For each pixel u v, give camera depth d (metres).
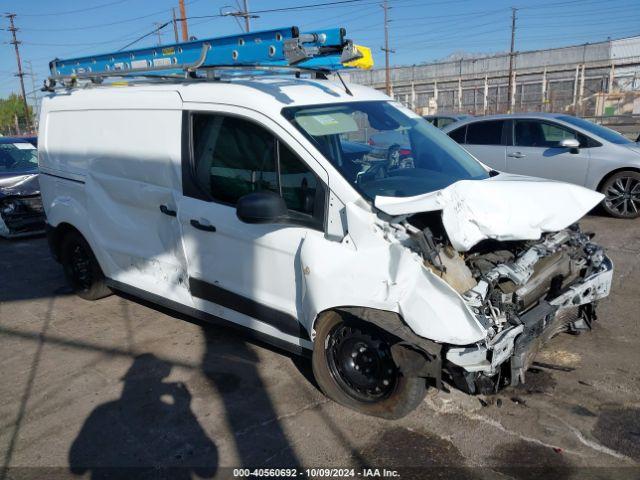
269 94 3.76
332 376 3.55
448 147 4.43
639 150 8.10
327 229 3.38
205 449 3.27
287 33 3.74
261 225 3.69
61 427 3.55
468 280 3.23
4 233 8.45
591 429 3.26
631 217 8.19
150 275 4.70
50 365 4.39
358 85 4.59
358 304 3.14
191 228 4.16
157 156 4.32
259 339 3.98
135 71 4.38
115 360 4.41
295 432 3.38
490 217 3.22
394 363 3.23
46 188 5.57
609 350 4.18
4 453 3.31
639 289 5.33
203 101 4.00
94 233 5.10
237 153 3.83
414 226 3.31
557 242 3.78
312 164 3.44
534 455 3.06
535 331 3.32
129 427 3.52
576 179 8.44
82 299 5.83
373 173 3.63
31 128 51.47
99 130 4.82
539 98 49.22
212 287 4.15
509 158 9.01
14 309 5.65
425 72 54.44
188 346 4.60
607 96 39.16
